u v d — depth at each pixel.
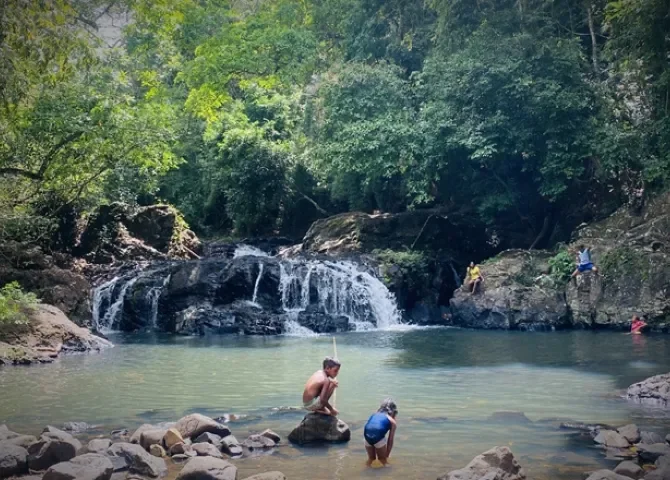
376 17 33.81
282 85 37.44
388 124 28.14
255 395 11.40
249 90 39.69
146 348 18.00
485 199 27.84
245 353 16.89
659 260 21.33
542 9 28.42
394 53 33.22
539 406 10.31
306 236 31.38
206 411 10.15
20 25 16.09
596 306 21.88
